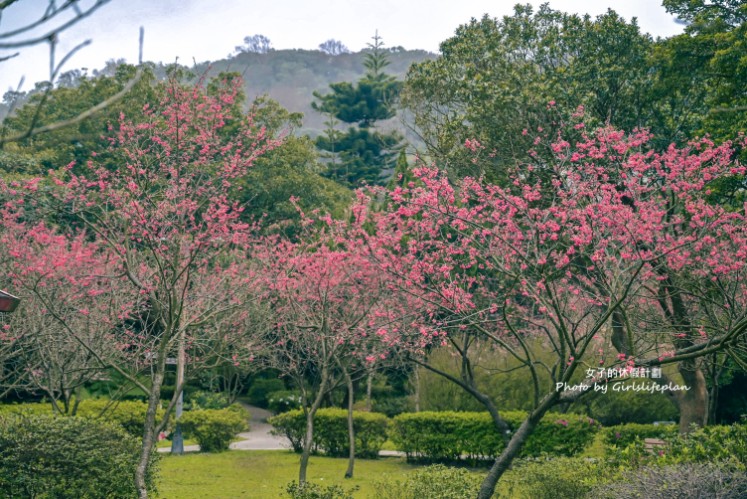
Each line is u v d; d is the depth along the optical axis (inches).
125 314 496.1
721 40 574.2
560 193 406.3
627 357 321.7
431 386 796.0
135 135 434.9
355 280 543.5
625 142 451.8
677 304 466.0
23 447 345.4
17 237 552.1
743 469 305.6
